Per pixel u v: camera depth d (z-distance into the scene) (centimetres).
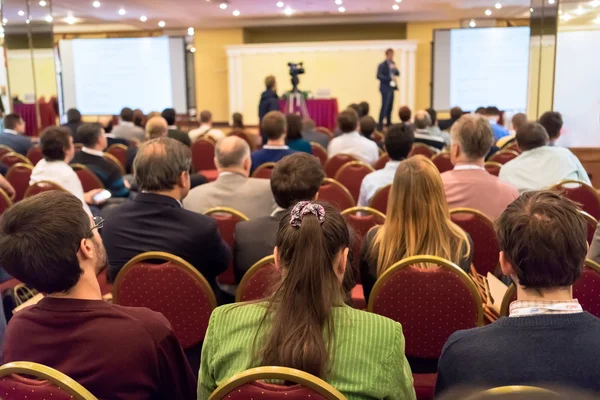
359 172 450
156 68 1380
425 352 195
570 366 111
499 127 705
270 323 123
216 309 133
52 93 861
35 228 129
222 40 1425
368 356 119
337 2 1088
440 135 692
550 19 601
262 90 1363
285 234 126
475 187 282
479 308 186
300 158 234
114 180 450
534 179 345
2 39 812
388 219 203
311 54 1330
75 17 1255
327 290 121
